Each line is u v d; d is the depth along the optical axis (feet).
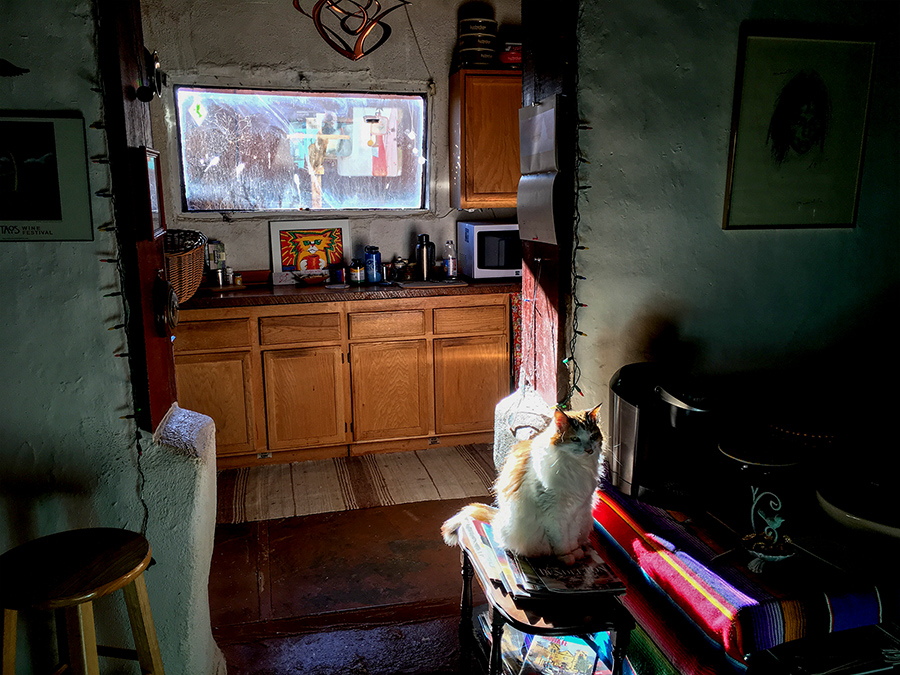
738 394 6.77
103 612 5.88
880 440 5.56
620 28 6.23
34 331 5.31
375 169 13.62
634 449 6.06
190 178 12.81
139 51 5.67
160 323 5.82
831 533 5.16
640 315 6.84
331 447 12.65
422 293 12.36
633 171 6.53
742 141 6.68
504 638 6.64
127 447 5.59
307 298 11.83
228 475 11.98
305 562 9.14
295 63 12.57
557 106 6.23
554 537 5.38
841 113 6.87
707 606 4.66
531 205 6.97
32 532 5.60
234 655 7.25
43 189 5.11
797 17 6.60
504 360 13.06
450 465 12.36
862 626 5.13
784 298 7.21
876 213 7.23
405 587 8.53
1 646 4.72
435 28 13.00
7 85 4.95
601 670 6.09
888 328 7.55
